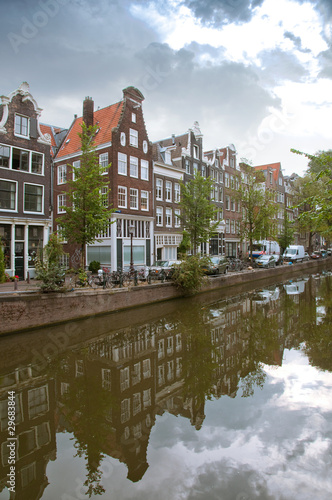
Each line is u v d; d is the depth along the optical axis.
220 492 4.68
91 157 18.23
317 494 4.61
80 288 16.02
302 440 5.90
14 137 21.33
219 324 14.49
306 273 37.62
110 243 26.25
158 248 31.69
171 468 5.25
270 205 33.94
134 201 28.28
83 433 6.39
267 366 9.54
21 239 21.73
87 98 29.19
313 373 8.98
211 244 40.06
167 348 11.34
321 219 10.82
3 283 18.64
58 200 31.09
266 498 4.55
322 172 11.09
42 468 5.36
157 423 6.62
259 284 28.14
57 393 8.05
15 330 12.20
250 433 6.17
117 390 8.21
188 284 20.17
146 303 18.16
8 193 21.16
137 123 28.78
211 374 9.06
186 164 35.50
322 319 15.07
